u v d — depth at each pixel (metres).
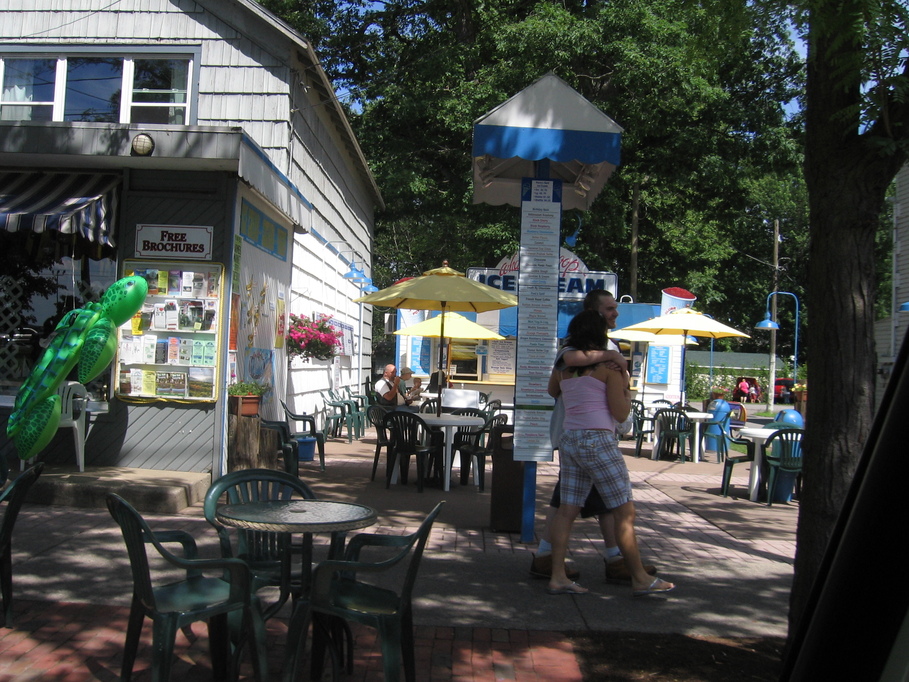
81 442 8.03
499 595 5.47
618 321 18.30
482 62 21.59
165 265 8.37
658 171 22.12
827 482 3.89
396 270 41.81
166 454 8.36
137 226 8.38
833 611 2.71
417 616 4.99
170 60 11.81
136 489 7.41
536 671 4.20
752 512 9.27
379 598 3.94
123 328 8.38
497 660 4.34
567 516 5.53
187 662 4.26
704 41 5.07
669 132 20.92
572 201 8.74
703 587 5.83
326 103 13.85
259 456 8.90
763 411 38.03
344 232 17.83
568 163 8.07
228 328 8.36
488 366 17.47
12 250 8.69
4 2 11.84
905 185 22.03
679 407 15.34
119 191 8.41
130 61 11.81
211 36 11.73
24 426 7.25
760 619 5.12
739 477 12.45
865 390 3.88
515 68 19.61
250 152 8.15
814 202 4.04
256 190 8.48
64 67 11.84
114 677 3.99
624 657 4.40
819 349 3.96
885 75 4.00
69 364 7.34
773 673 4.20
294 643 3.61
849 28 3.91
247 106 11.69
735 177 21.41
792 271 47.38
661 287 33.25
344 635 4.42
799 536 4.02
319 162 14.43
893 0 4.00
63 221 7.45
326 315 15.62
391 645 3.62
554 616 5.06
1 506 7.38
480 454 9.86
